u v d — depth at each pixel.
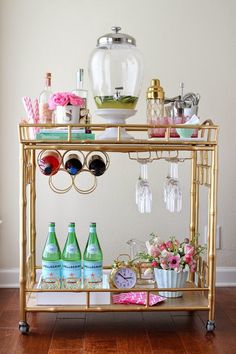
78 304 2.22
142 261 2.55
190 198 2.85
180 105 2.31
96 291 2.17
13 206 2.85
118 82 2.33
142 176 2.29
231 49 2.84
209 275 2.21
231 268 2.93
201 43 2.84
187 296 2.36
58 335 2.18
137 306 2.20
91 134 2.17
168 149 2.20
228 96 2.86
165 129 2.27
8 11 2.77
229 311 2.49
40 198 2.85
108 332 2.22
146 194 2.24
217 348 2.06
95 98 2.36
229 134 2.88
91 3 2.80
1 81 2.79
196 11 2.82
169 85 2.84
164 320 2.37
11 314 2.43
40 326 2.28
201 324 2.32
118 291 2.18
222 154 2.89
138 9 2.81
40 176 2.84
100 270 2.28
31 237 2.53
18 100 2.80
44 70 2.80
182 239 2.90
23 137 2.31
